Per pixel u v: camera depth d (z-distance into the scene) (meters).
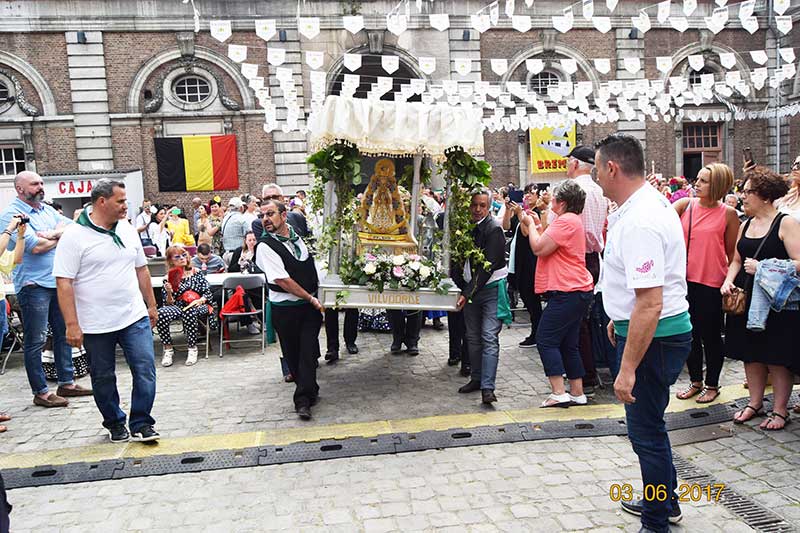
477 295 5.46
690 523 3.39
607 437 4.60
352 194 5.48
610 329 3.79
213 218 13.02
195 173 18.34
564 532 3.35
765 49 20.86
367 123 4.99
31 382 5.66
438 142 5.21
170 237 13.73
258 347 7.89
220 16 18.03
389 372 6.45
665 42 20.31
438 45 18.89
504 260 5.42
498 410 5.19
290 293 5.18
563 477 3.98
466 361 6.20
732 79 10.71
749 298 4.52
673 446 4.42
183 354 7.64
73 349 6.66
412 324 7.08
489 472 4.07
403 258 5.30
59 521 3.62
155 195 18.30
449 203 5.46
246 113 18.33
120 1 17.66
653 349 3.07
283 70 10.63
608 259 3.19
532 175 20.17
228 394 5.89
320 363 6.88
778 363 4.40
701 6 20.06
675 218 3.07
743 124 21.78
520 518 3.50
